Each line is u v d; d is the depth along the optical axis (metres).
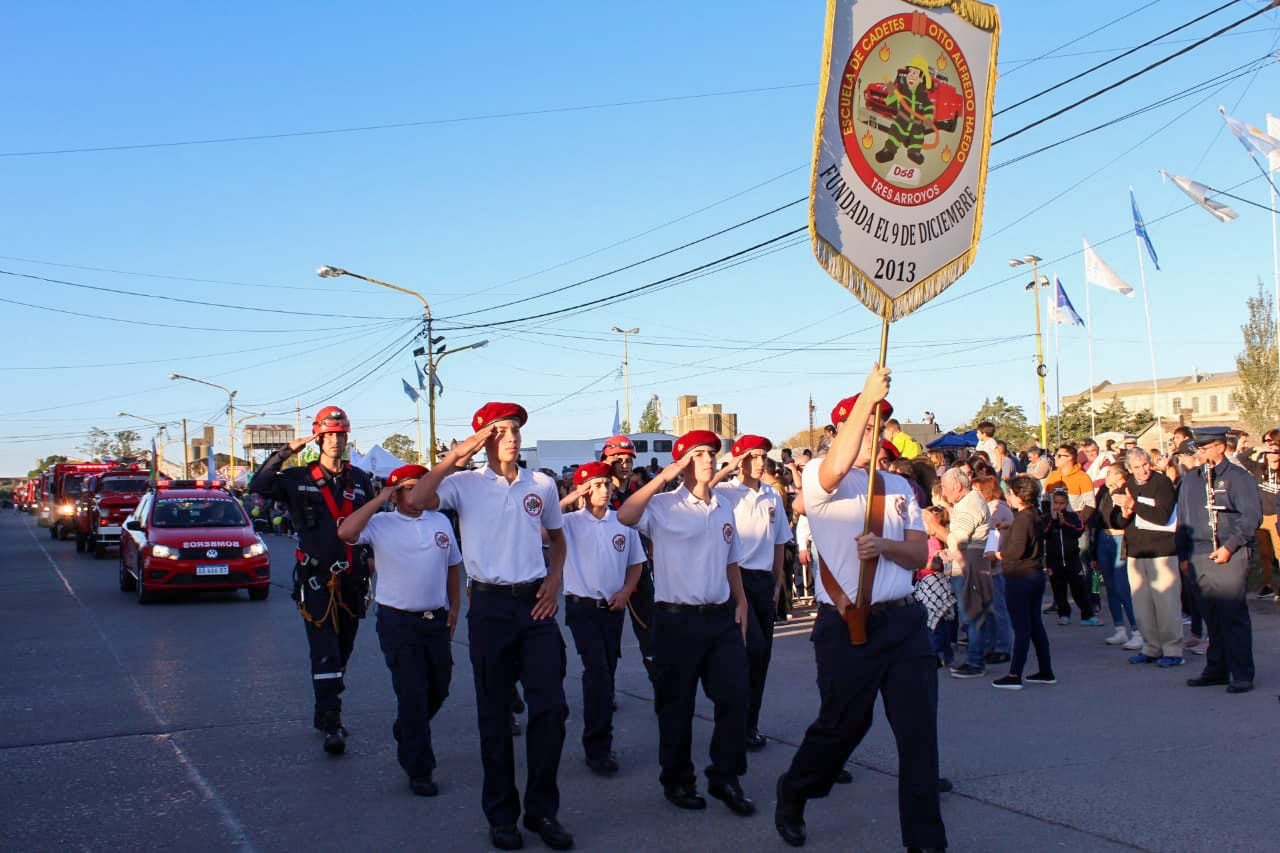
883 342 5.59
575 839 5.53
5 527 51.53
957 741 7.30
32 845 5.55
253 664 11.16
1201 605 8.98
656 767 6.96
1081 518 13.59
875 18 5.47
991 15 5.82
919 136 5.64
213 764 7.14
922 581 9.96
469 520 5.66
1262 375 41.50
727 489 7.49
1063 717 7.96
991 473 10.89
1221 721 7.70
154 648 12.31
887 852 5.24
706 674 6.03
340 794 6.43
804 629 13.19
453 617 6.84
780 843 5.40
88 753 7.45
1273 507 13.46
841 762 5.23
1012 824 5.54
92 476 31.48
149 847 5.51
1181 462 13.60
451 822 5.88
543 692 5.50
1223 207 17.53
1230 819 5.52
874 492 5.03
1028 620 9.09
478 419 5.73
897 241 5.59
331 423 7.80
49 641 12.91
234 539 17.34
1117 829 5.41
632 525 5.98
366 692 9.65
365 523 6.43
